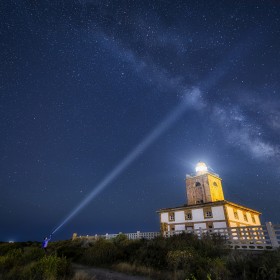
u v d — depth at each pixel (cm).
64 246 2488
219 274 895
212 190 3766
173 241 1655
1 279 1041
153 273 1179
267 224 1510
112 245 1889
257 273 880
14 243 2797
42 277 965
